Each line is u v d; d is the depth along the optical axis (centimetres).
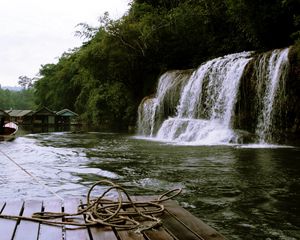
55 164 1179
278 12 2173
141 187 820
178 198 721
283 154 1313
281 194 745
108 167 1098
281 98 1711
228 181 866
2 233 352
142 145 1773
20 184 869
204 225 388
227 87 1992
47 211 427
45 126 5400
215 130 1906
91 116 4347
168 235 356
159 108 2588
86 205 446
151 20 3070
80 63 3412
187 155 1327
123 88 3538
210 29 2923
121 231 365
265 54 1819
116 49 3162
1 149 1686
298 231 537
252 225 564
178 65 3108
